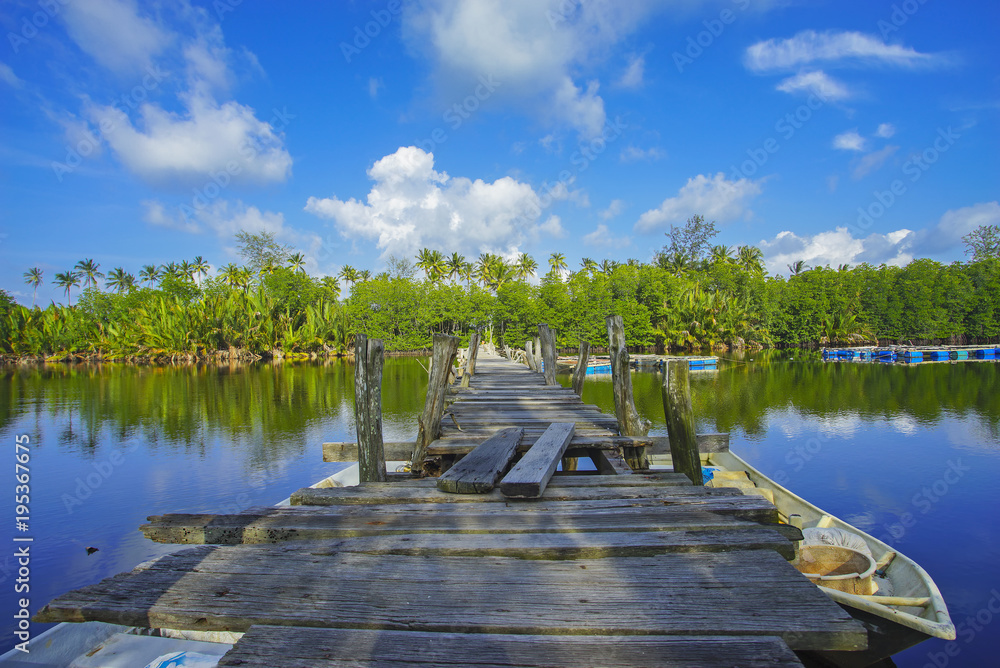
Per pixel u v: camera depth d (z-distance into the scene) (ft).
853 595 12.62
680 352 182.70
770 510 9.36
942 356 139.44
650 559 7.45
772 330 192.95
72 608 6.11
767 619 5.75
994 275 176.76
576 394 27.25
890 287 184.75
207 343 158.51
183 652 10.80
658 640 5.40
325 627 5.82
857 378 91.35
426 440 15.46
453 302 190.49
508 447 13.99
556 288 185.98
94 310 186.19
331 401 70.85
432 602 6.25
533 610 6.02
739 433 46.42
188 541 8.64
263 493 31.37
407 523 8.83
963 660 14.98
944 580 19.65
